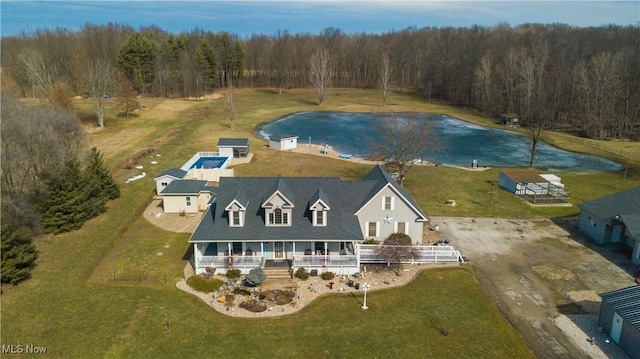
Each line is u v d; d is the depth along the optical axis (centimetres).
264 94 16838
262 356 2842
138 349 2883
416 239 4503
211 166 7044
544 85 12175
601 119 10231
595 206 4825
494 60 14438
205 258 3875
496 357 2875
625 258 4316
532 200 5984
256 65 18925
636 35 13962
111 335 3014
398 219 4441
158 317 3234
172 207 5338
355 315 3300
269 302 3453
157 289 3628
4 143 4672
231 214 3900
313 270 3884
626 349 2939
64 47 15638
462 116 12888
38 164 5094
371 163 7862
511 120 11762
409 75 18850
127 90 11656
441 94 16412
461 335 3088
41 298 3434
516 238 4766
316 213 3944
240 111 13112
